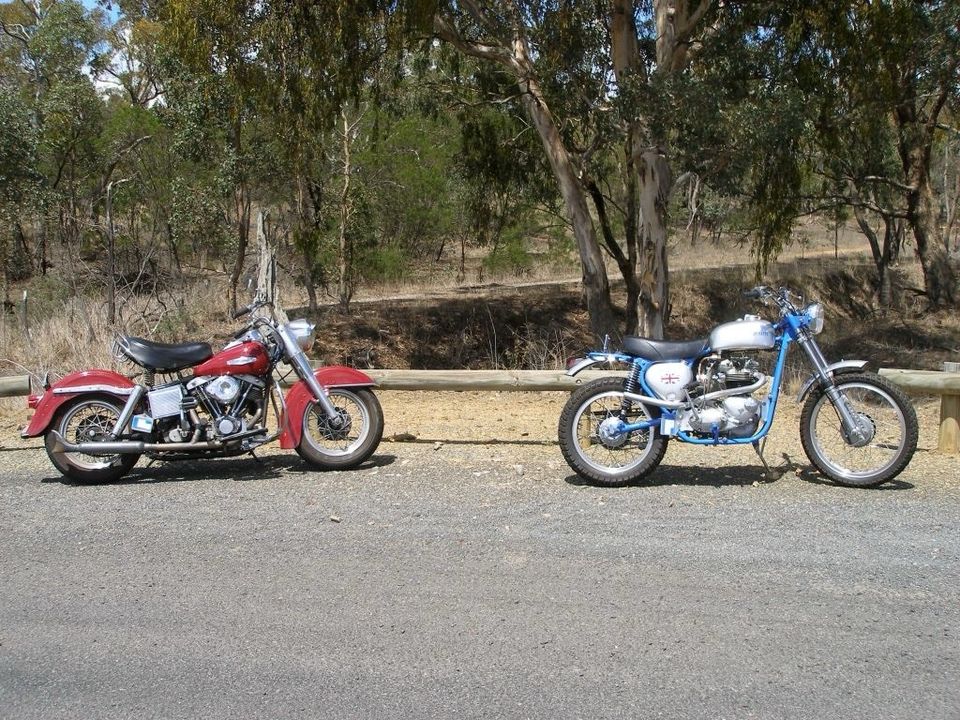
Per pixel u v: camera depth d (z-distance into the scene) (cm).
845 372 673
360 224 2380
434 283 2911
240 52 1456
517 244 2944
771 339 659
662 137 1394
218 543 550
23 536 568
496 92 1973
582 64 1496
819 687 379
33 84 2759
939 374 753
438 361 2162
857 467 706
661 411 659
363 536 557
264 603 465
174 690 385
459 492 650
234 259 2339
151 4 1962
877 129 1881
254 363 704
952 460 736
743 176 1664
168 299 2097
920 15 1598
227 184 2039
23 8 2994
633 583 482
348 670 399
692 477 690
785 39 1579
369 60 1520
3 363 1488
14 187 2184
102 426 698
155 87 2808
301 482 685
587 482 668
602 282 1816
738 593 468
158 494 658
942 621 436
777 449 783
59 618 453
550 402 1125
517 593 471
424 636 428
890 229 3048
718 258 3491
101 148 2555
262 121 1923
